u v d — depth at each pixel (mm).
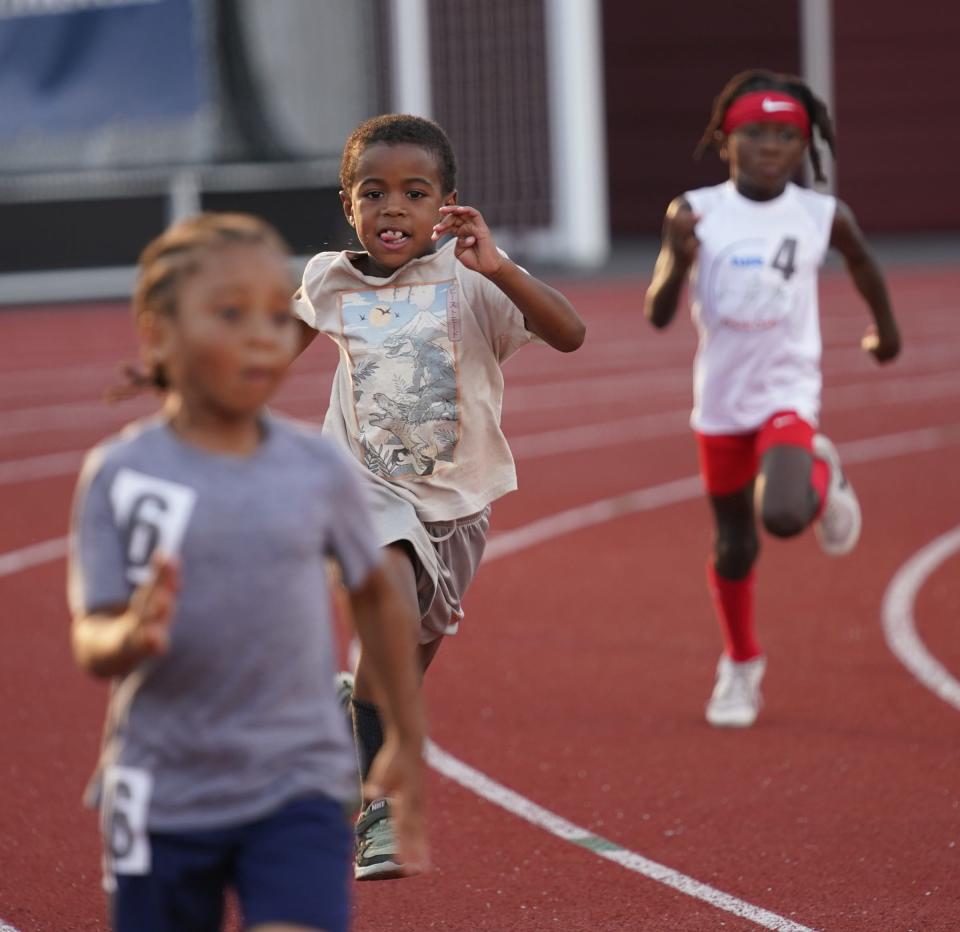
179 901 8672
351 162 13797
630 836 15898
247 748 8547
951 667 21703
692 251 19656
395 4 80500
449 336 13758
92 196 74562
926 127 103812
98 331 65188
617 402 47219
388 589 9164
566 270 83625
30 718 19953
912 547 28859
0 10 71562
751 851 15445
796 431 18953
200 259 8477
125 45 71500
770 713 19938
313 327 14094
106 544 8578
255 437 8828
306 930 8336
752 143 19609
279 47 72062
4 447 41094
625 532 30656
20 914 14070
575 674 21734
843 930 13586
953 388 48750
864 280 20344
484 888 14586
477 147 87125
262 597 8555
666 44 104375
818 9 102625
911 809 16500
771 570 27469
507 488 14242
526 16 86250
